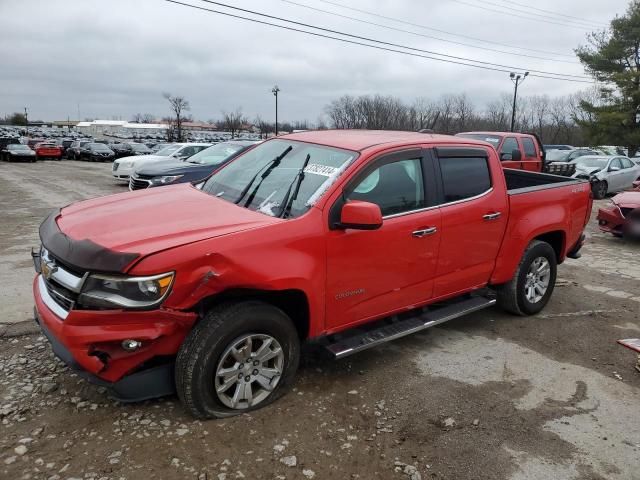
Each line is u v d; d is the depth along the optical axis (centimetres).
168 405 334
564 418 347
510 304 513
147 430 307
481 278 465
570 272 721
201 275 288
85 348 279
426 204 404
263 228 315
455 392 374
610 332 502
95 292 280
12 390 343
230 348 310
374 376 392
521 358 436
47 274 313
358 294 366
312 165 379
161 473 272
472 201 436
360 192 359
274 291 325
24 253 731
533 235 497
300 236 326
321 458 293
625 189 1770
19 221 1017
